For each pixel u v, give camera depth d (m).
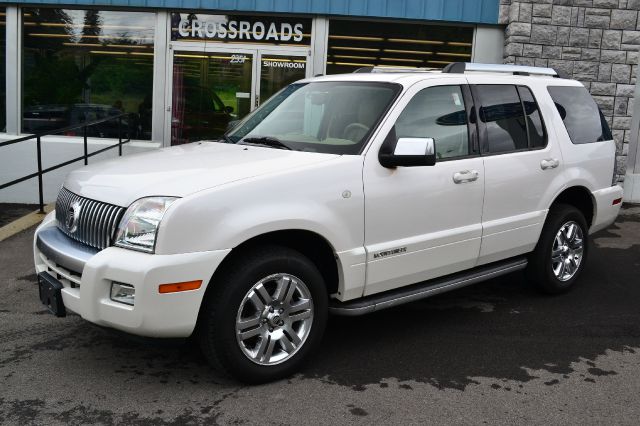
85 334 4.70
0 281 5.91
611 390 3.99
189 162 4.13
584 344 4.73
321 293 4.06
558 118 5.71
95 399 3.74
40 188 8.14
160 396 3.79
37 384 3.91
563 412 3.69
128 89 10.29
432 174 4.56
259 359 3.87
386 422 3.54
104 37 10.19
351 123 4.50
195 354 4.40
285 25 10.09
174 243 3.50
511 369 4.27
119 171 4.04
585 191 5.95
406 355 4.46
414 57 10.16
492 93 5.19
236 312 3.72
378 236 4.30
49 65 10.26
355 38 10.11
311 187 3.96
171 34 10.11
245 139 4.84
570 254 5.87
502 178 5.05
